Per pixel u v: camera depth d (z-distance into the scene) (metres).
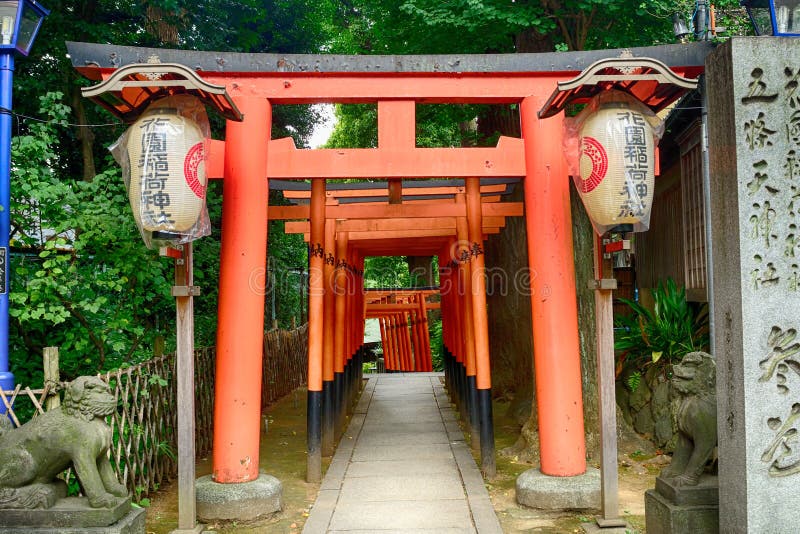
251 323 4.87
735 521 3.29
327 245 7.30
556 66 5.07
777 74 3.30
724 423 3.39
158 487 5.47
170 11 8.77
